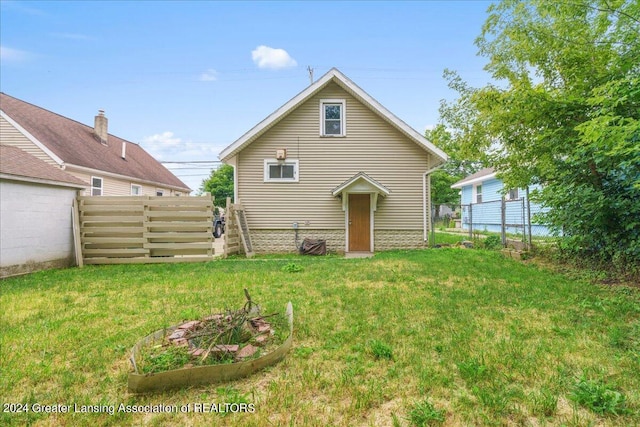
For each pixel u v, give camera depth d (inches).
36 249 312.8
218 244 629.6
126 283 244.4
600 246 248.8
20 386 100.3
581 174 246.1
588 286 211.0
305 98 439.2
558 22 235.8
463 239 569.9
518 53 259.9
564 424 78.5
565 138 237.3
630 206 219.3
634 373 100.1
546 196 266.2
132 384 93.9
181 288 224.8
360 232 450.6
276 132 450.0
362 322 150.2
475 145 300.7
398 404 87.5
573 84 233.3
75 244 346.9
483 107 264.1
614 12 203.3
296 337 133.6
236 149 434.6
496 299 185.0
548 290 202.7
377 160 450.9
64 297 205.3
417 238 450.0
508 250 358.6
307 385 97.0
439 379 98.3
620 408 83.0
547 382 95.9
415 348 121.6
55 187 335.6
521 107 237.6
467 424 78.9
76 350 125.3
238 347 114.3
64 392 96.0
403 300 185.3
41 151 499.2
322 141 450.9
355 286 223.0
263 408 86.0
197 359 108.6
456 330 138.3
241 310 140.7
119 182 673.6
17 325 155.6
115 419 83.4
